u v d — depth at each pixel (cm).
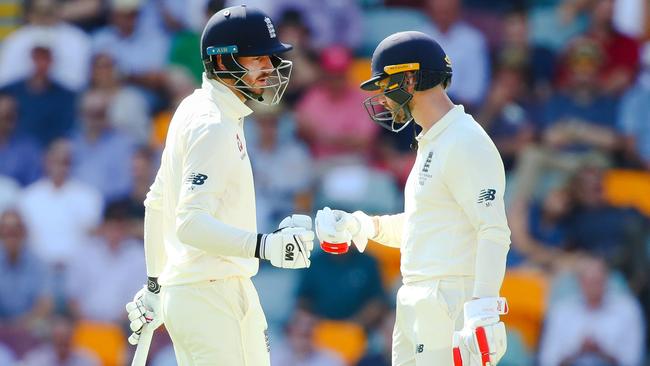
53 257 4116
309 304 3775
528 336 3769
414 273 1909
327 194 3897
